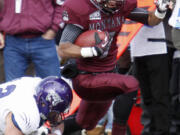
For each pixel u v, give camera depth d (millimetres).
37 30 16047
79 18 12484
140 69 16156
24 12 15953
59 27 16203
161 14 13281
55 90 11914
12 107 11758
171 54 15984
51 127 12742
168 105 16047
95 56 12523
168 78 15961
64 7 12570
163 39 15750
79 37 12594
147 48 15820
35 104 11828
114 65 13594
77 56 12477
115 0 12359
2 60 17625
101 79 12969
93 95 13234
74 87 13500
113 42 13297
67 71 13281
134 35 15641
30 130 11758
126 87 12883
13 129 11625
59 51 12969
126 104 14031
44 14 16094
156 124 16125
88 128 14812
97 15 12594
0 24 16250
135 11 13391
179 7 14320
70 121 14938
